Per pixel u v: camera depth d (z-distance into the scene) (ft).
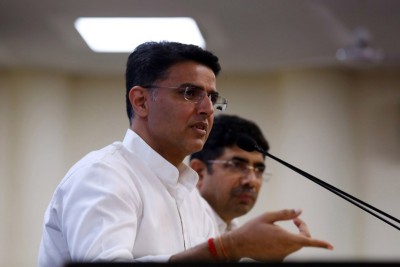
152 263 4.50
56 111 25.54
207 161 11.93
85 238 7.09
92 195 7.36
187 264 4.50
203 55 8.29
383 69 25.17
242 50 23.20
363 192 24.90
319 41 22.13
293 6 19.30
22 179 25.07
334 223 24.22
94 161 7.66
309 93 24.85
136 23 20.86
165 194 8.11
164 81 8.14
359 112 25.16
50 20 20.58
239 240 6.50
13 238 24.88
